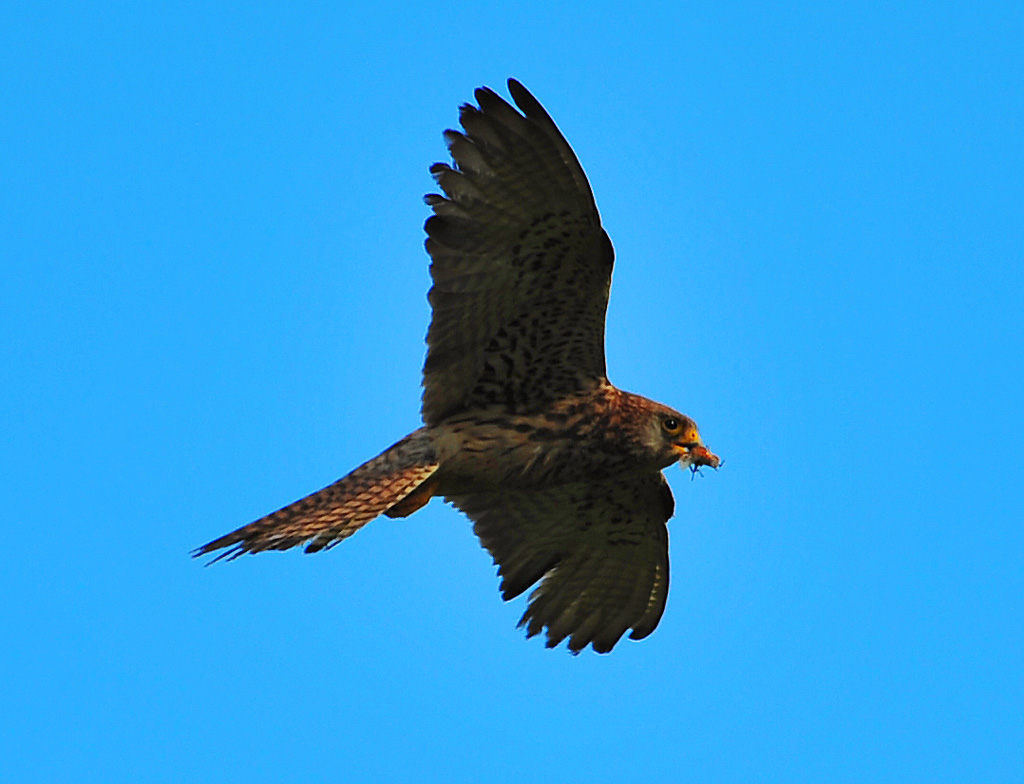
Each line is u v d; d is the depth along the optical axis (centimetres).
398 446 1473
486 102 1332
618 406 1516
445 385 1477
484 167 1362
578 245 1393
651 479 1608
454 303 1427
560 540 1691
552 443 1495
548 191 1365
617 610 1736
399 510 1476
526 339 1465
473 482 1501
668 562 1692
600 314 1448
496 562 1686
